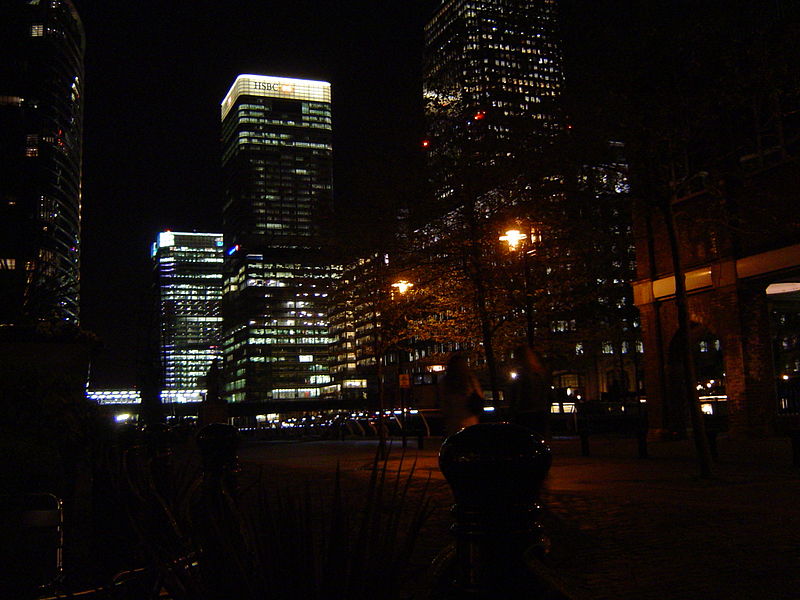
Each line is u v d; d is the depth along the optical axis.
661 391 28.95
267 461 25.59
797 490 12.59
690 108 15.14
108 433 7.34
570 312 37.00
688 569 7.04
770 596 6.05
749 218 22.33
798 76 15.52
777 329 39.41
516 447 2.56
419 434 26.92
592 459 20.58
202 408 41.72
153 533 3.22
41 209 139.25
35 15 150.88
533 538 2.57
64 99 152.25
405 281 25.08
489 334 22.91
